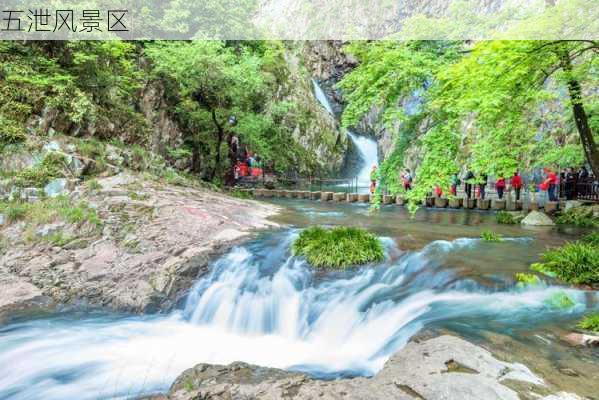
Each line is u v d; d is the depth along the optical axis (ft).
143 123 61.36
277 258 33.14
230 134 84.28
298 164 103.96
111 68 56.44
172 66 62.80
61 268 32.50
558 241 39.40
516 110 31.24
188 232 37.93
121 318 27.96
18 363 21.77
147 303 29.14
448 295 25.71
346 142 118.21
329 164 111.96
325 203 71.00
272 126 85.66
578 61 34.17
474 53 23.45
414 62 30.14
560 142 69.21
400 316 23.76
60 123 48.11
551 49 24.54
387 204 70.38
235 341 25.13
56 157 44.04
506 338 18.63
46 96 47.16
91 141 50.01
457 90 26.61
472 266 29.68
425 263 30.71
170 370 21.27
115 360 22.27
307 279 29.89
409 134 31.68
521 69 24.17
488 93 24.50
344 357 22.17
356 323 24.77
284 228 42.70
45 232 36.52
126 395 18.92
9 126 42.98
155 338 25.25
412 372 15.21
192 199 48.08
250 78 69.36
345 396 14.24
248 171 88.74
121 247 34.94
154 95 67.46
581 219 51.65
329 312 26.45
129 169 51.88
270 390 15.08
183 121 73.46
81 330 25.93
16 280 31.04
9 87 44.96
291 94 109.09
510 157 42.70
